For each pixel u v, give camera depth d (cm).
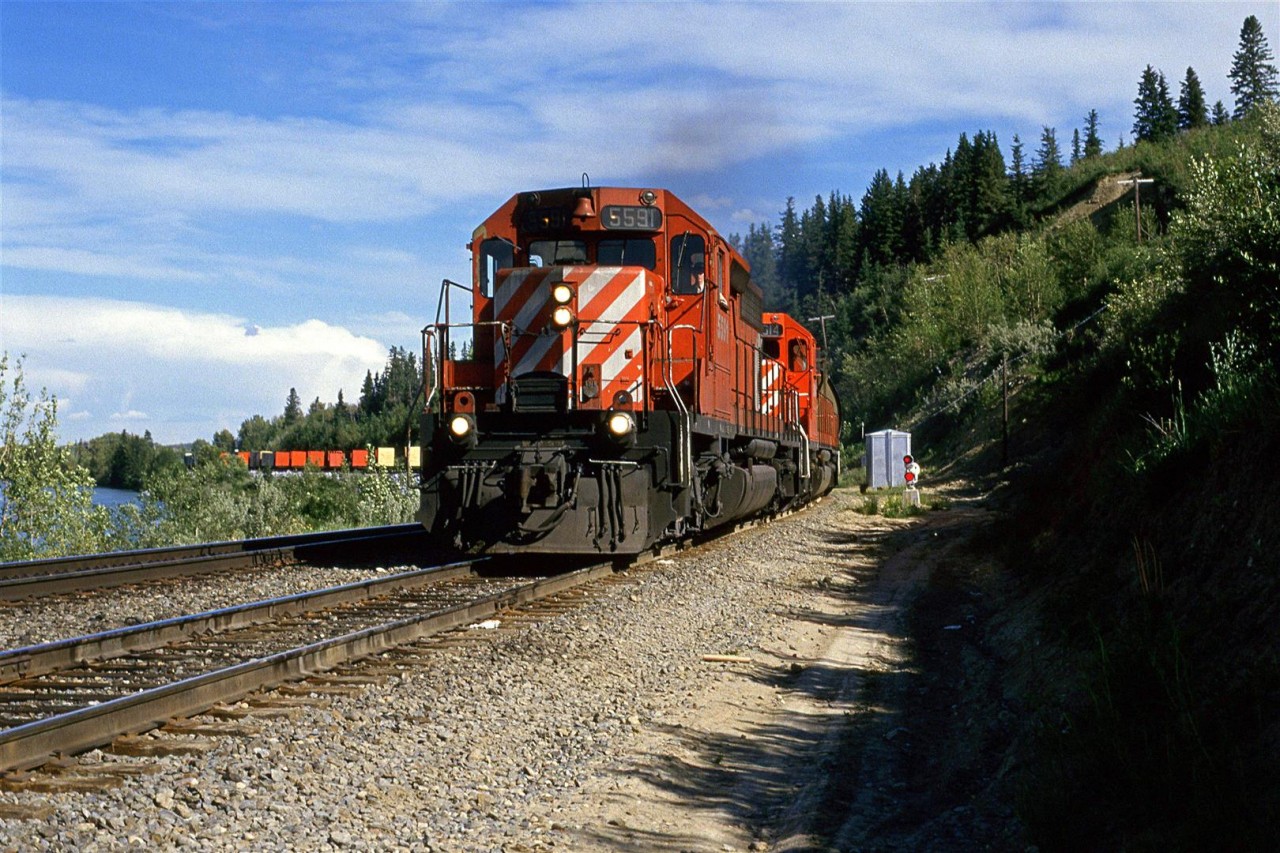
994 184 12456
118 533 2031
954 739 728
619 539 1321
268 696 716
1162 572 793
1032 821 505
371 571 1398
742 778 639
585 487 1316
